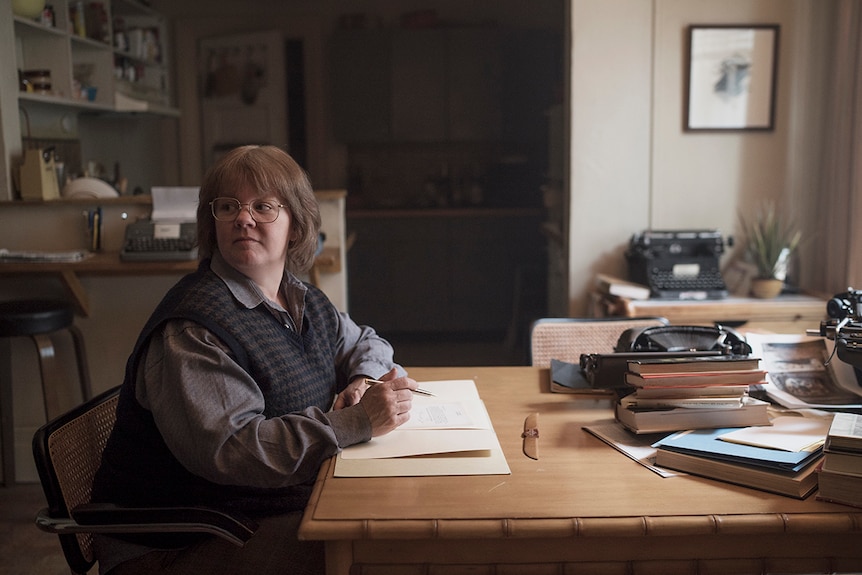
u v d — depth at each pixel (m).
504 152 6.59
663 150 3.57
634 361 1.55
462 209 6.04
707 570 1.21
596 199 3.61
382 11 6.41
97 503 1.44
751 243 3.50
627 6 3.50
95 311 3.54
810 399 1.71
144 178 6.02
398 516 1.19
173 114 5.68
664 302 3.30
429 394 1.77
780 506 1.21
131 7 5.36
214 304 1.51
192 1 6.31
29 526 2.96
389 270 6.02
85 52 4.61
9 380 3.34
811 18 3.46
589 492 1.27
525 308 5.78
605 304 3.38
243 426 1.41
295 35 6.38
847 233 3.27
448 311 6.05
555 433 1.57
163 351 1.44
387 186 6.66
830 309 1.80
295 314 1.70
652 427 1.51
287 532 1.51
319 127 6.48
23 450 3.49
